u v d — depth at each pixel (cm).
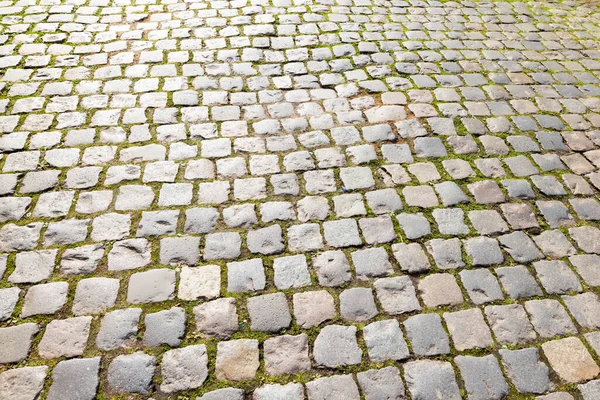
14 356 235
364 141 376
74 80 421
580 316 268
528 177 355
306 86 433
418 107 416
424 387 234
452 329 258
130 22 512
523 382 238
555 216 326
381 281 279
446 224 315
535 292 278
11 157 342
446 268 288
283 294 269
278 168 348
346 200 327
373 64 469
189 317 255
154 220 305
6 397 220
